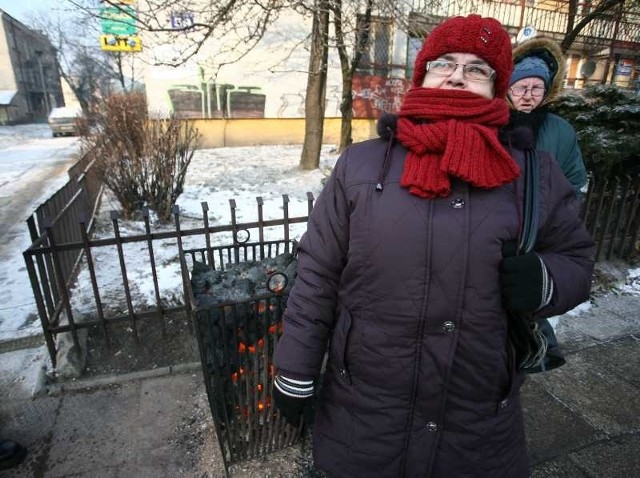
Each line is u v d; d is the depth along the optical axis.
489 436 1.09
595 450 1.93
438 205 1.00
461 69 1.07
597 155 3.33
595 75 13.93
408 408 1.09
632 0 8.13
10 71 37.66
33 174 9.42
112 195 5.35
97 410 2.17
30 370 2.46
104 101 5.11
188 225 4.79
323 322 1.17
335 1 5.47
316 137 7.91
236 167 8.30
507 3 11.65
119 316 2.50
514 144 1.09
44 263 2.51
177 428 2.06
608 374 2.43
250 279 1.90
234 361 1.64
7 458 1.83
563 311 1.06
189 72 10.84
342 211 1.12
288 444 1.88
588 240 1.11
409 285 1.01
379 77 12.12
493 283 1.00
